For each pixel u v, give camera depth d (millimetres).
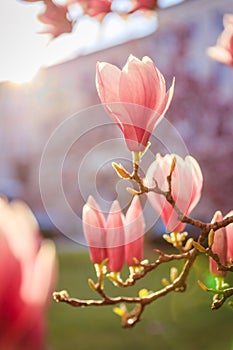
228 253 1486
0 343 449
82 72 15633
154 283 10477
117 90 1271
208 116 11312
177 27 12602
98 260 1496
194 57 12273
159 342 7340
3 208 485
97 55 14797
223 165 11156
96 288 1492
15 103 18375
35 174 17875
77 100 15922
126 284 1507
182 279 1508
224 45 1786
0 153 18812
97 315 8688
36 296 455
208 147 11195
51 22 2492
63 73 16016
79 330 7945
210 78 11672
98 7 2711
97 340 7477
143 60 1274
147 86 1270
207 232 1402
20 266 459
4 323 451
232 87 11516
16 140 18516
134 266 1514
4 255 458
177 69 12133
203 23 12578
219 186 11227
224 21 1793
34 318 454
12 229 472
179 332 7684
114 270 1503
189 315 8383
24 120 18266
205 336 7512
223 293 1462
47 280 458
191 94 11609
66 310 9055
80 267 12859
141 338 7520
